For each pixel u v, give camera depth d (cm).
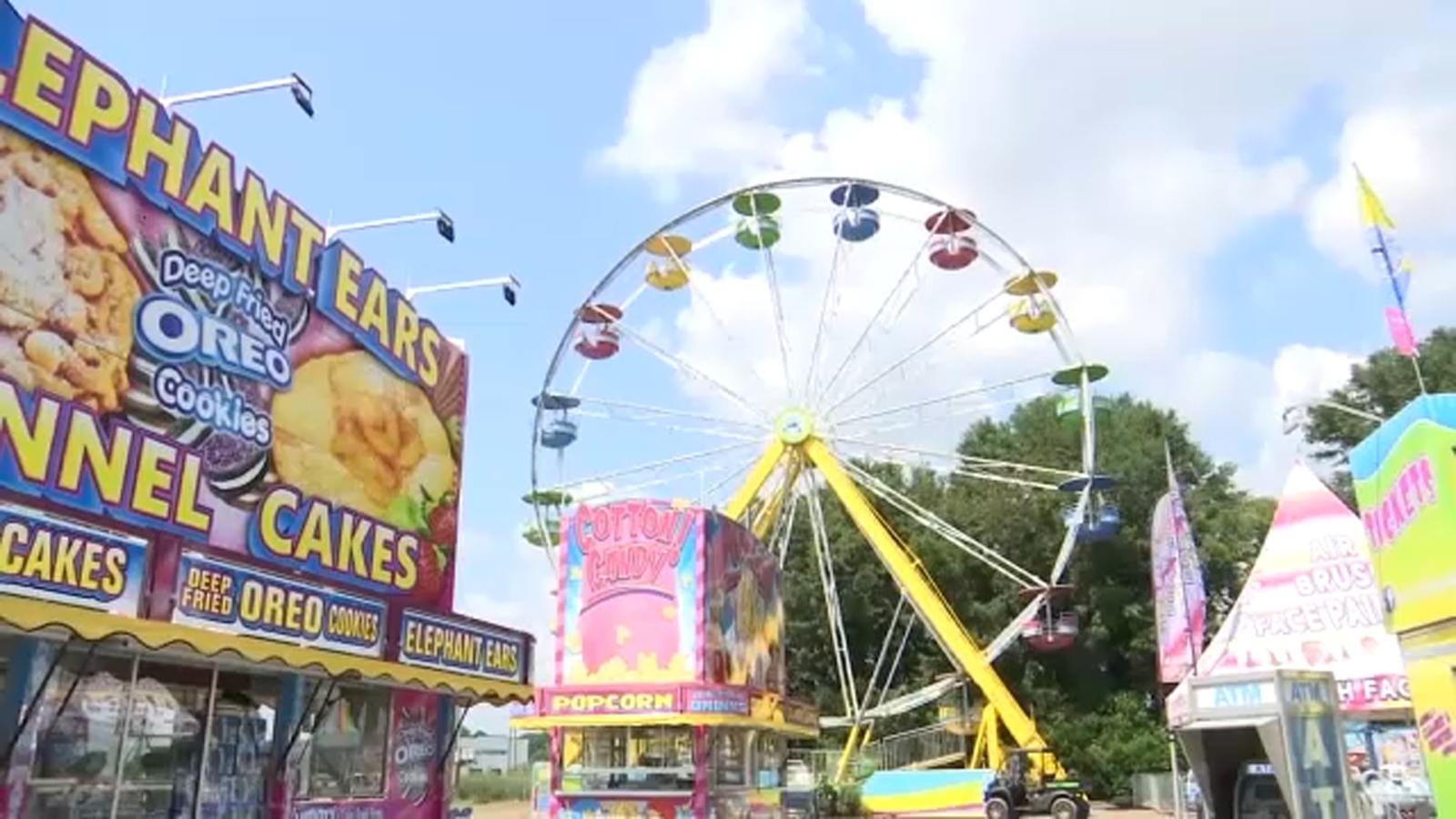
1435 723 1241
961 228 3538
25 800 947
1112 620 5291
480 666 1469
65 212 1003
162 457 1079
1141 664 5316
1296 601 2331
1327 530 2345
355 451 1391
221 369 1175
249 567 1088
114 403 1034
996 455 5912
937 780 3425
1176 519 2453
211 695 1166
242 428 1197
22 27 972
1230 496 5797
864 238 3606
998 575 5656
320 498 1314
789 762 3853
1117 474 5475
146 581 967
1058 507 5534
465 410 1666
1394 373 5309
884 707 4109
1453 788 1201
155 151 1111
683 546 2208
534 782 2639
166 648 973
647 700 2059
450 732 1566
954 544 5497
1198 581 2411
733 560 2344
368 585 1387
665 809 2039
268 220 1265
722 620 2247
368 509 1406
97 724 1027
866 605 5744
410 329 1538
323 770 1332
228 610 1052
